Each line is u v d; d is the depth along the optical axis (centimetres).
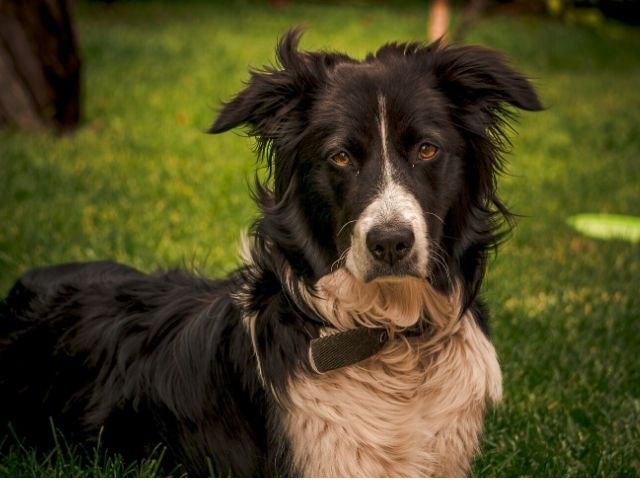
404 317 353
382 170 334
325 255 352
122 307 413
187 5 2650
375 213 324
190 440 373
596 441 443
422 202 335
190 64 1641
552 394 488
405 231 320
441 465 361
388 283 349
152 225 734
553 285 650
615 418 466
